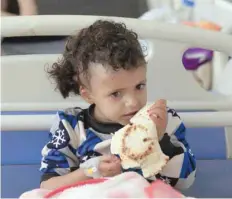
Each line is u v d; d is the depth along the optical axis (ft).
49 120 3.62
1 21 3.67
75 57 3.33
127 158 3.02
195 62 7.02
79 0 6.72
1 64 4.79
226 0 7.85
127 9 6.84
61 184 3.24
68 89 3.53
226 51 3.91
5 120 3.60
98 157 3.17
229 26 7.01
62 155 3.44
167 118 3.29
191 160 3.40
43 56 4.83
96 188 2.89
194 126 3.80
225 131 4.66
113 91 3.11
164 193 2.87
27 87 4.86
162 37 3.84
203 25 6.86
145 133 3.02
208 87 7.04
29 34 3.73
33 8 6.30
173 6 7.30
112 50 3.10
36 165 4.24
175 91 5.12
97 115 3.46
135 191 2.87
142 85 3.17
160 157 3.04
